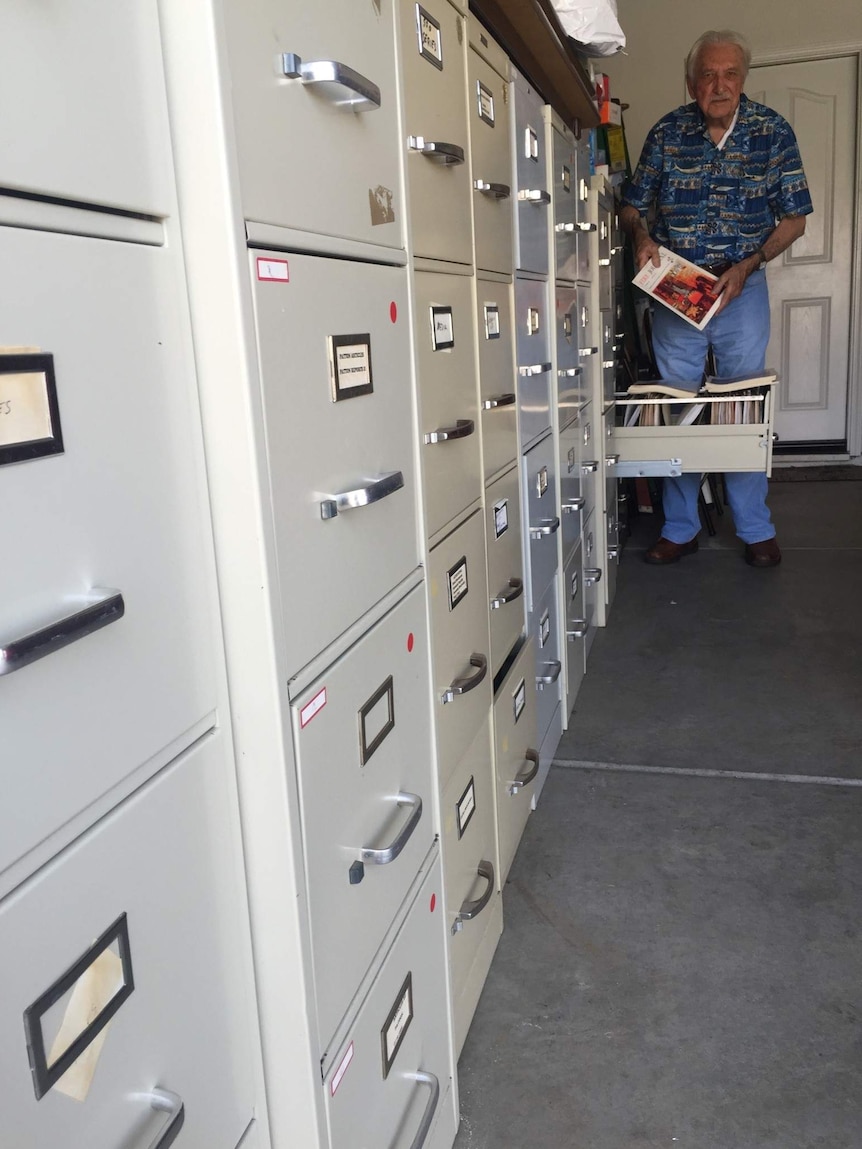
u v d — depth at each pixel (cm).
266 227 73
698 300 363
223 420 70
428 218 123
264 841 78
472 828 149
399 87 104
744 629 325
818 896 178
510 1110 133
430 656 117
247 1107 80
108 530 59
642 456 355
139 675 62
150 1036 64
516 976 160
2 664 46
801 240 561
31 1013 52
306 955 80
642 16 535
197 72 65
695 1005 151
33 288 52
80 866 56
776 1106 131
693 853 194
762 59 532
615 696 276
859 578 373
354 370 90
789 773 225
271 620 73
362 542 94
